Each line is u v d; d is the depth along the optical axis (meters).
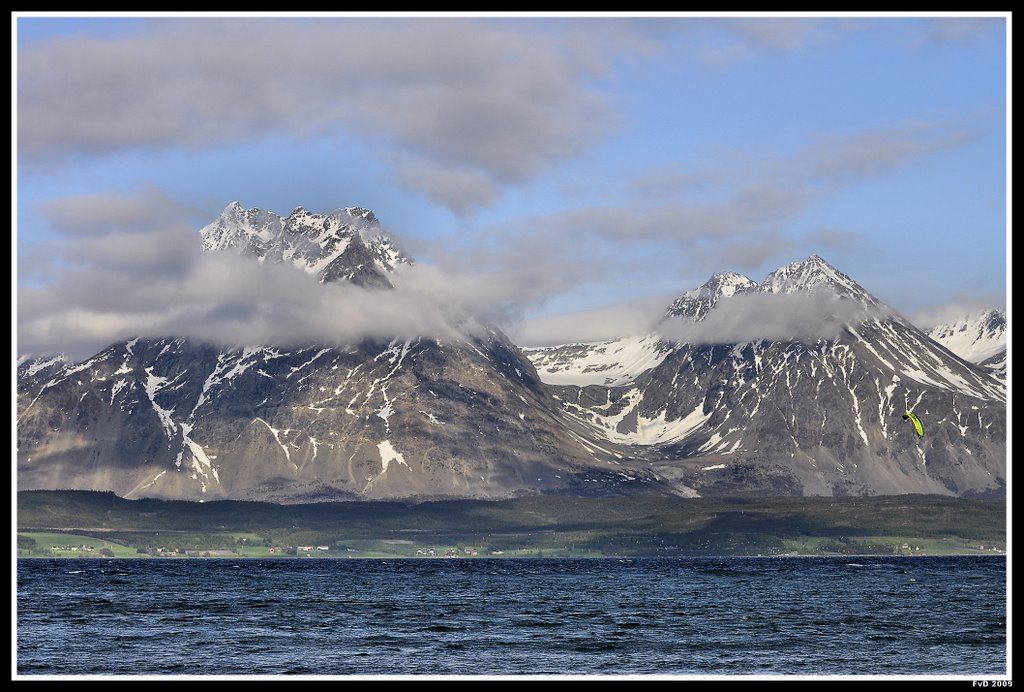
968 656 197.38
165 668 186.62
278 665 189.25
